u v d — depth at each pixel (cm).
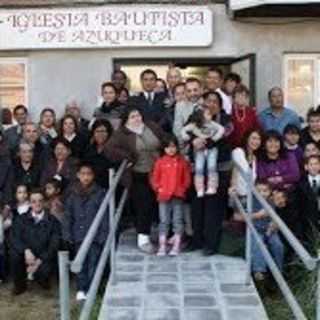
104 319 590
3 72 965
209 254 748
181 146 750
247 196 684
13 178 807
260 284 712
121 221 795
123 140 750
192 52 952
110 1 937
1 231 782
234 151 752
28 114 948
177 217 750
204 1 940
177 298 635
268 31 952
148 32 939
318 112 810
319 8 909
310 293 645
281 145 750
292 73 963
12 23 941
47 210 773
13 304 738
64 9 938
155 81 811
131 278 683
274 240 705
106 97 855
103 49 953
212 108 740
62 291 443
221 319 590
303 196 735
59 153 807
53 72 960
